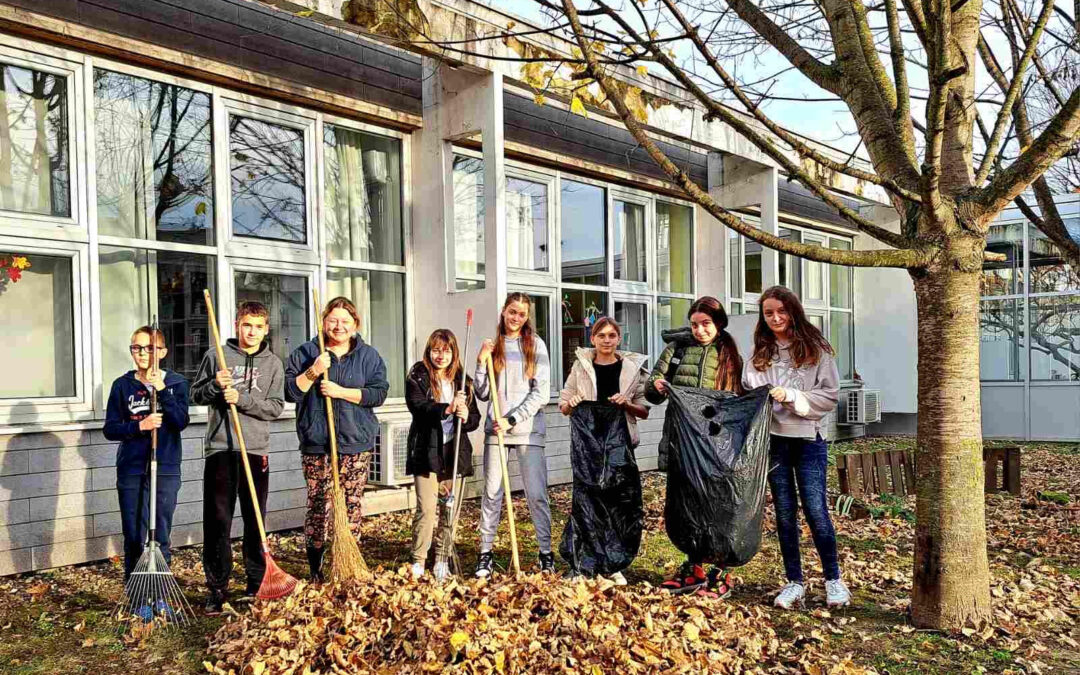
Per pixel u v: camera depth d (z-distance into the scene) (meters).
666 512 4.84
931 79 3.77
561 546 5.08
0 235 5.27
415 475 5.10
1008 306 15.05
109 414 4.71
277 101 6.82
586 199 9.83
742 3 4.96
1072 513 7.56
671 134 9.01
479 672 3.43
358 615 3.97
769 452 4.84
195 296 6.29
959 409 4.27
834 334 15.21
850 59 4.71
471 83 7.23
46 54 5.52
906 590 5.05
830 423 13.94
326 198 7.26
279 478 6.57
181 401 4.77
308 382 4.79
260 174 6.73
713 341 5.18
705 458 4.60
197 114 6.35
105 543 5.62
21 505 5.26
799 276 14.16
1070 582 5.21
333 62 7.09
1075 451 12.78
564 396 5.41
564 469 9.15
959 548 4.26
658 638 3.84
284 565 5.66
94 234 5.69
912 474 8.78
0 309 5.33
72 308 5.62
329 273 7.26
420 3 6.33
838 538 6.54
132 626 4.31
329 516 4.81
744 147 10.12
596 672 3.47
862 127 4.68
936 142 3.84
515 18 7.11
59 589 5.02
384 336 7.67
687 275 11.38
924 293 4.34
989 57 5.74
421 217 7.77
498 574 4.84
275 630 3.90
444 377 5.27
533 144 8.85
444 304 7.59
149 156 6.07
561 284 9.35
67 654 4.05
